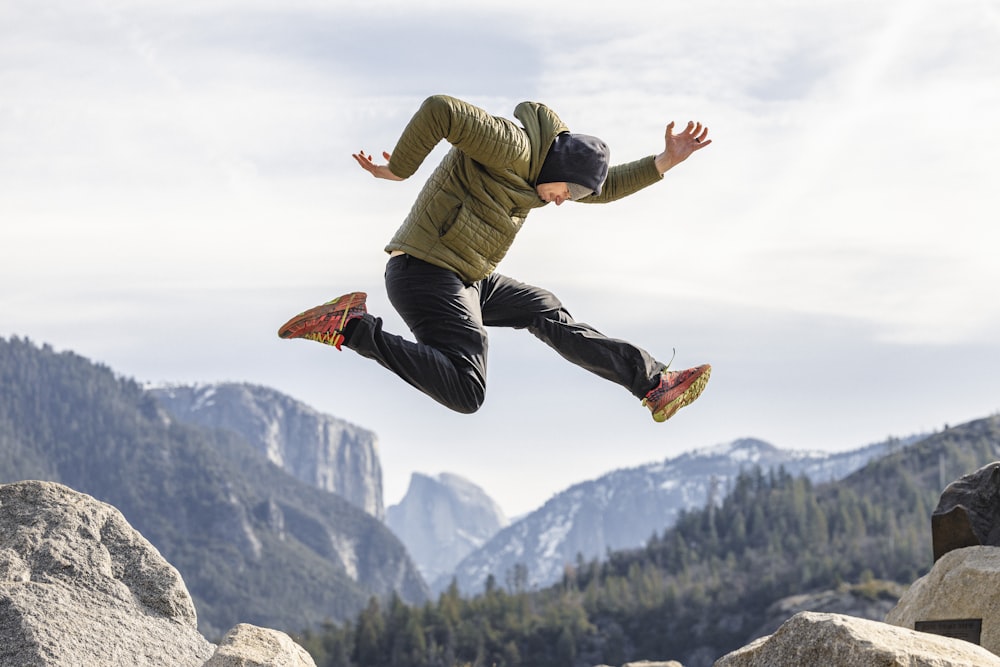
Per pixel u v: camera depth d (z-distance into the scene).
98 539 5.72
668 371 6.03
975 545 7.45
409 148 5.25
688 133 6.08
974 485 7.61
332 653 182.12
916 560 197.62
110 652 5.15
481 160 5.35
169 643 5.38
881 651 4.17
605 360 5.97
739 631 187.75
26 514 5.73
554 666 181.12
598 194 5.75
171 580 5.64
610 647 188.00
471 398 5.51
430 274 5.56
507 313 6.07
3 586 5.28
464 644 179.88
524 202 5.56
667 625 195.00
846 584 187.62
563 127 5.64
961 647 4.38
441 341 5.51
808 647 4.45
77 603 5.34
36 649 4.97
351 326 5.23
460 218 5.50
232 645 5.09
